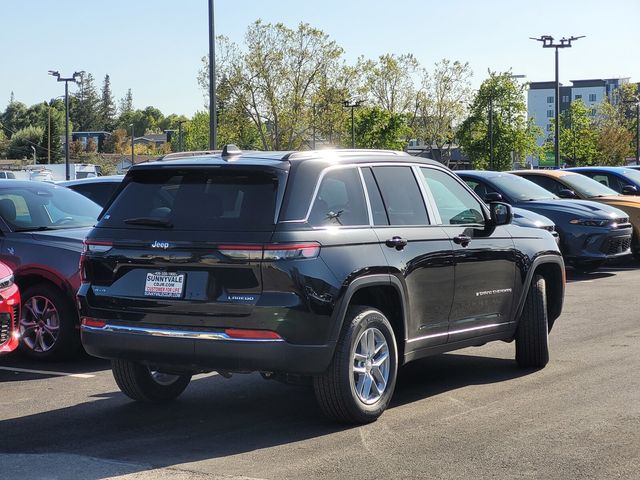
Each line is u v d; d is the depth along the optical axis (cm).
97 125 18700
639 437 563
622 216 1569
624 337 949
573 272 1678
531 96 17412
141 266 596
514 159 8450
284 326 558
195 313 572
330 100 7138
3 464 527
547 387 717
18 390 748
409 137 8819
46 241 895
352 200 623
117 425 623
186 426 618
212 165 594
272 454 542
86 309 618
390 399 639
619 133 8356
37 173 5281
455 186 739
